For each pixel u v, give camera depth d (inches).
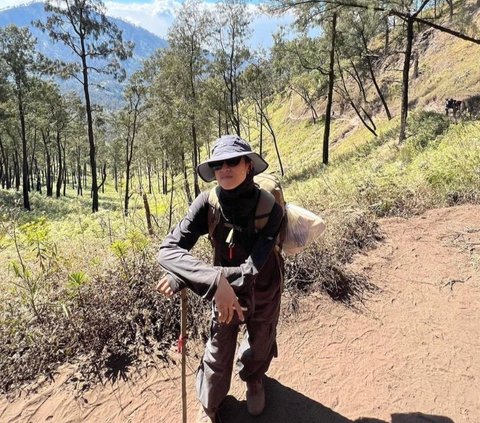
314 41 1099.9
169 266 74.4
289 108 2736.2
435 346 124.1
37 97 1455.5
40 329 122.7
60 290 134.5
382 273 158.4
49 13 1024.2
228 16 1261.1
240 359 97.7
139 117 1483.8
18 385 111.2
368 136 1392.7
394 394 108.4
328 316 136.7
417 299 144.8
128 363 116.9
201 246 155.3
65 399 107.4
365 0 640.4
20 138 2032.5
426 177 249.9
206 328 125.7
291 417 101.9
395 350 122.7
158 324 125.8
